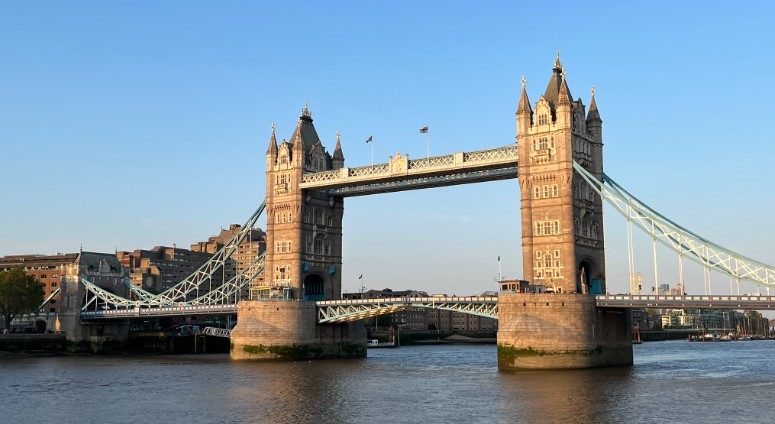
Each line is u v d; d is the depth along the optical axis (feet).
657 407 255.70
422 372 395.34
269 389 322.96
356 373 393.09
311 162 531.91
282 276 517.96
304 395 301.22
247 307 508.94
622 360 417.28
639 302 380.99
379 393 304.09
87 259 645.10
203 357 561.02
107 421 246.27
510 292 400.47
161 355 599.98
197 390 323.57
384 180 490.08
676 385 314.76
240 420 243.40
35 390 331.57
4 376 398.01
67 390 330.54
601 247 433.89
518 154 424.46
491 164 440.04
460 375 372.99
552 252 407.85
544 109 420.36
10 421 248.52
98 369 441.27
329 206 542.98
